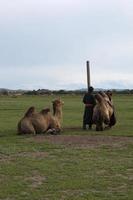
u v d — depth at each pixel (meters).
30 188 12.62
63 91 156.12
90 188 12.62
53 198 11.62
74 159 16.72
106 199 11.52
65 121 34.31
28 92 156.25
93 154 17.77
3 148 19.28
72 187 12.67
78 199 11.49
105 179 13.61
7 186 12.83
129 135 23.97
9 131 26.50
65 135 23.97
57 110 25.45
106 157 17.14
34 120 24.28
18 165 15.70
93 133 25.02
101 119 26.64
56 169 14.98
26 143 20.70
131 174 14.30
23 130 24.14
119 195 11.90
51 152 18.28
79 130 27.02
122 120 35.03
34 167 15.30
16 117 38.94
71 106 60.53
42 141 21.36
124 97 119.31
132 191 12.30
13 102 76.94
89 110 27.28
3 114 43.09
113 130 26.81
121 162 16.12
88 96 27.30
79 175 14.12
